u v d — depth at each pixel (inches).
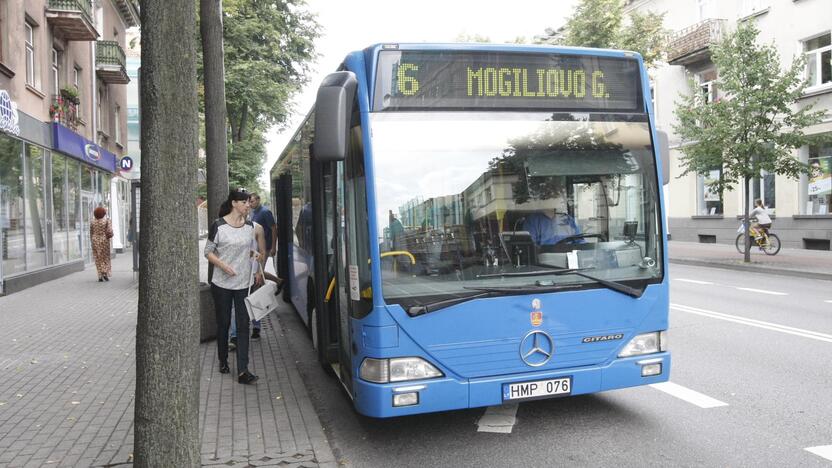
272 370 269.6
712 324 368.5
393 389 167.2
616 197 188.4
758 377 250.7
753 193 991.0
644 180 191.8
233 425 196.5
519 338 176.1
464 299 172.4
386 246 170.4
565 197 183.9
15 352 308.5
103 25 1050.7
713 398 223.9
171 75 132.2
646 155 193.0
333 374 266.8
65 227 754.8
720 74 728.3
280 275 479.2
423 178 174.9
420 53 178.9
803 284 565.9
